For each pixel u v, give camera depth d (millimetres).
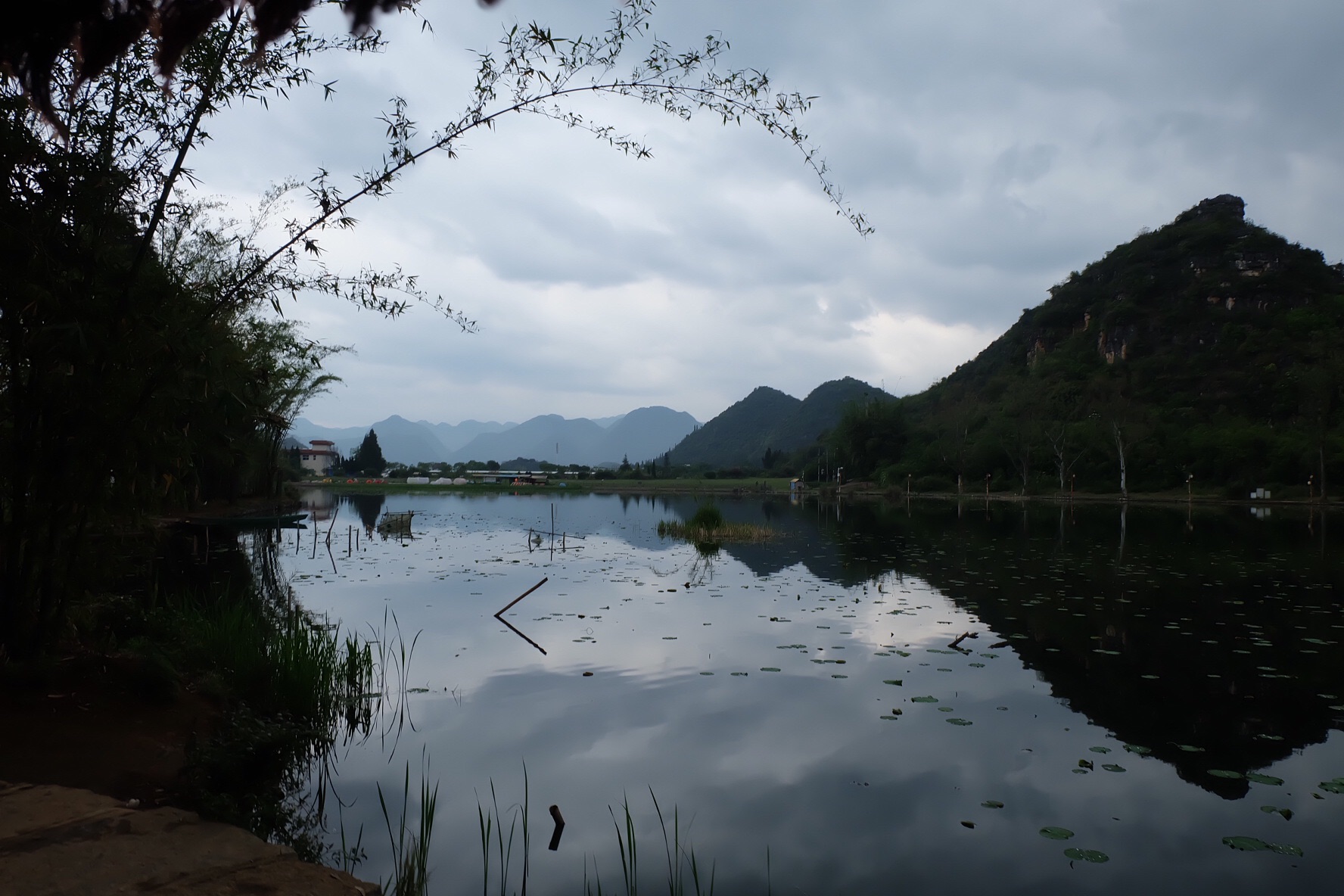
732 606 10766
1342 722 6020
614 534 23703
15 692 4754
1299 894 3602
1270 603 11078
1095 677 7211
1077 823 4348
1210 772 5035
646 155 5285
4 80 1813
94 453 4973
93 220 4719
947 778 4957
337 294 5711
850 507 44625
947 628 9344
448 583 12805
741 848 4051
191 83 5004
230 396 5273
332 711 6141
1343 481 53094
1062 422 64625
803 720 6016
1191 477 57719
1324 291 82688
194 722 5090
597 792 4754
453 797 4684
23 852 2854
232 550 16625
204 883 2736
